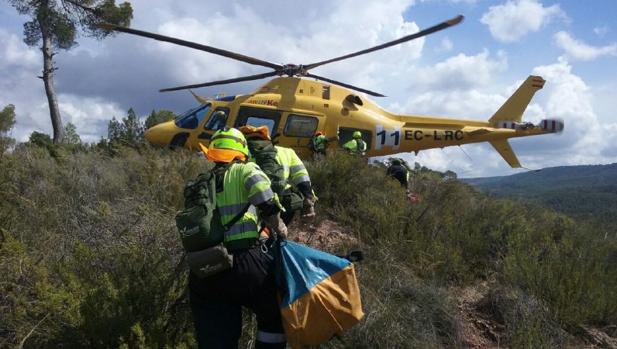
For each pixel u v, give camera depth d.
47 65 20.22
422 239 5.62
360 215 6.30
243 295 2.89
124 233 4.16
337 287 2.93
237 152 3.15
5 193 4.95
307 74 12.29
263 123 11.52
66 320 2.94
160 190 5.80
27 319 3.07
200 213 2.81
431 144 13.09
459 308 4.61
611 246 5.91
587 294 4.70
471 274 5.30
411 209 6.41
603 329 4.62
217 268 2.76
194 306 3.00
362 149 10.98
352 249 5.20
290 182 4.08
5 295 3.31
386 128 12.36
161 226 4.18
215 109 11.72
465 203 7.54
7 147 6.51
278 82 11.89
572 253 5.58
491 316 4.54
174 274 3.44
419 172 9.41
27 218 4.63
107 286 3.12
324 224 6.15
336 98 12.07
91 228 4.34
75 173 6.33
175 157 7.81
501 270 5.43
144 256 3.63
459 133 13.41
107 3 21.97
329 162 7.15
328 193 6.64
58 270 3.32
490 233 6.14
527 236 6.09
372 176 7.49
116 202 5.53
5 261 3.44
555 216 7.12
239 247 2.91
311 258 3.00
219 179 3.00
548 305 4.60
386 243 5.46
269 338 2.98
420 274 5.06
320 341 2.87
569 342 4.30
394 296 4.32
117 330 2.94
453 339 4.05
